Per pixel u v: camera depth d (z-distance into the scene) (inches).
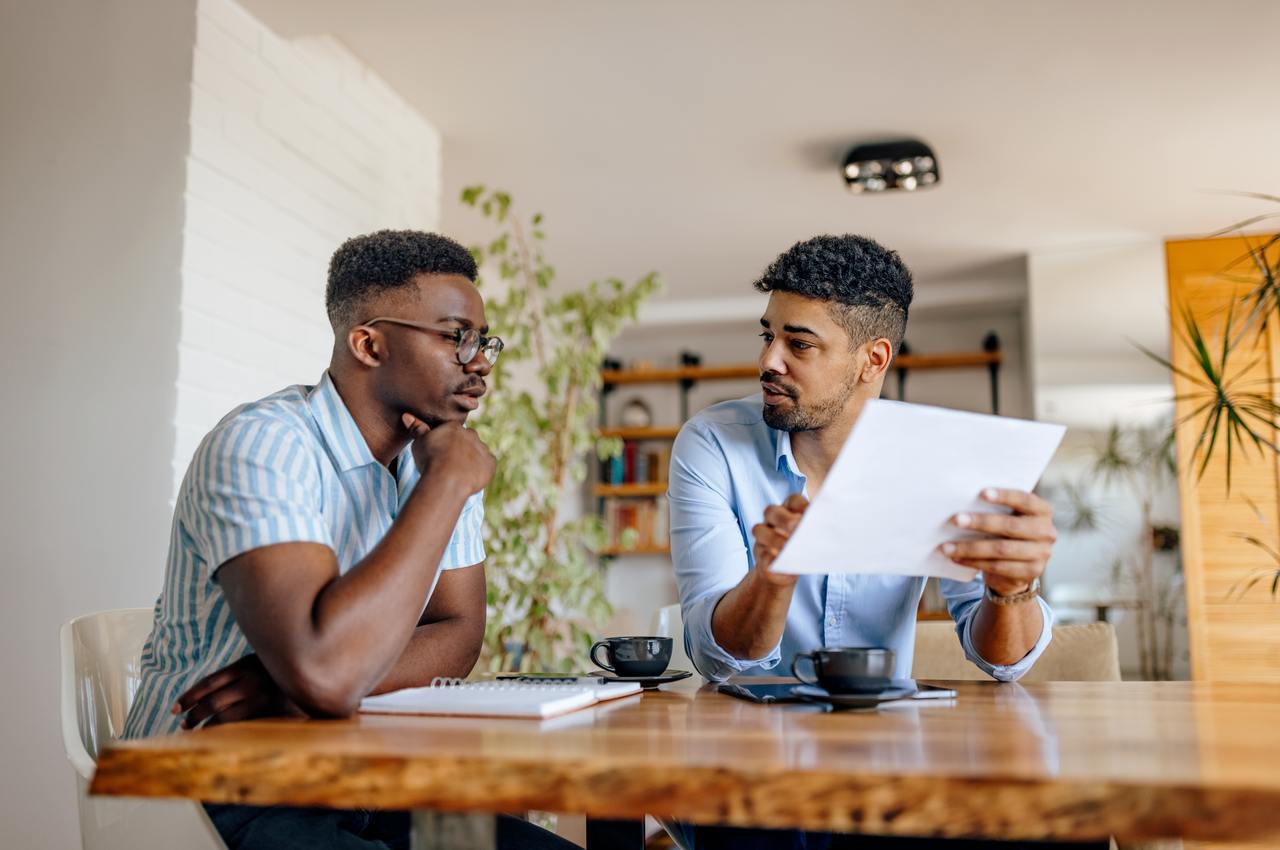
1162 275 187.0
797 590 63.5
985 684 54.4
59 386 99.5
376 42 119.2
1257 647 172.9
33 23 105.0
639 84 129.8
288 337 112.1
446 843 34.0
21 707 97.0
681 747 32.4
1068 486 187.6
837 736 34.9
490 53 122.0
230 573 45.3
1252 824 25.8
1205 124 140.6
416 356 54.7
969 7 112.2
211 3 102.3
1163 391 185.2
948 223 179.9
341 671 41.6
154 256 98.5
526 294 136.8
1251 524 175.0
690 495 64.9
